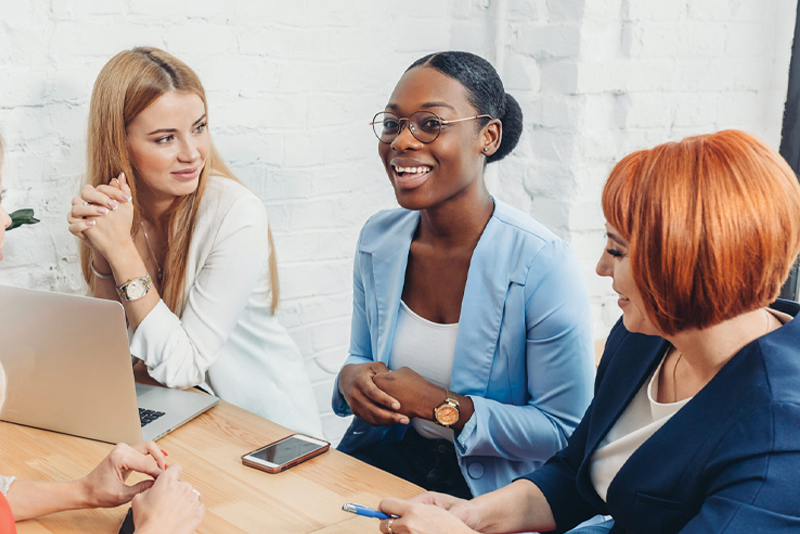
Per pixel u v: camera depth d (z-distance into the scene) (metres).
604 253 0.94
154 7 1.72
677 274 0.79
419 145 1.28
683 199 0.79
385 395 1.33
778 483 0.76
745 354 0.84
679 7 2.07
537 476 1.14
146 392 1.42
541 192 2.16
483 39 2.21
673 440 0.88
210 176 1.64
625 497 0.93
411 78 1.30
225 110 1.86
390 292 1.47
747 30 2.15
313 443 1.21
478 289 1.36
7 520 0.83
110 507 1.00
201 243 1.59
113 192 1.45
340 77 2.03
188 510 0.94
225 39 1.82
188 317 1.54
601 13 2.00
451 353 1.41
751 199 0.77
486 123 1.32
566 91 2.05
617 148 2.12
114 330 1.13
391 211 1.55
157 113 1.48
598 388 1.12
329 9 1.97
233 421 1.31
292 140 1.98
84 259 1.63
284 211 2.01
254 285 1.62
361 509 0.95
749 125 2.22
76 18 1.63
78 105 1.67
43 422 1.25
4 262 1.64
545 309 1.33
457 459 1.42
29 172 1.64
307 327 2.12
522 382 1.41
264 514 1.01
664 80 2.11
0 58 1.55
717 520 0.77
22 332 1.20
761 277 0.79
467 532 0.91
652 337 1.02
